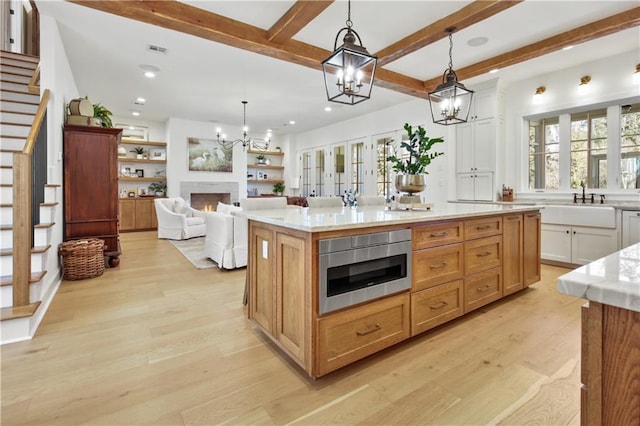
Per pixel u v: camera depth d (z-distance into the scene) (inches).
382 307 80.0
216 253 175.3
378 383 70.0
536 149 197.2
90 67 184.4
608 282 23.4
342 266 73.1
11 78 166.1
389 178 269.0
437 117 228.2
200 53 166.7
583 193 169.9
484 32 141.6
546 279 149.4
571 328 96.8
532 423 57.5
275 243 81.8
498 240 114.4
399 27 138.3
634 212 144.9
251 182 396.2
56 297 124.0
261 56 169.9
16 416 59.1
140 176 324.5
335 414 60.4
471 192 211.3
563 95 181.6
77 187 161.0
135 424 57.6
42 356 80.4
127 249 221.1
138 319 103.7
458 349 84.5
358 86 93.7
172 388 68.0
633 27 129.4
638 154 160.7
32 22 215.2
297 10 118.9
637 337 22.2
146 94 235.0
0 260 102.3
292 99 246.5
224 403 63.4
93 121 168.6
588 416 24.6
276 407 62.3
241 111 285.1
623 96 160.1
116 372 73.7
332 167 335.0
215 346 86.4
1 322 86.5
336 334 71.7
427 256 90.8
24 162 92.0
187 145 323.0
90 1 107.7
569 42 140.3
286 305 77.6
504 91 204.2
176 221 262.1
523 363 77.5
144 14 116.1
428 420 58.6
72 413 60.1
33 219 115.7
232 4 123.0
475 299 106.0
